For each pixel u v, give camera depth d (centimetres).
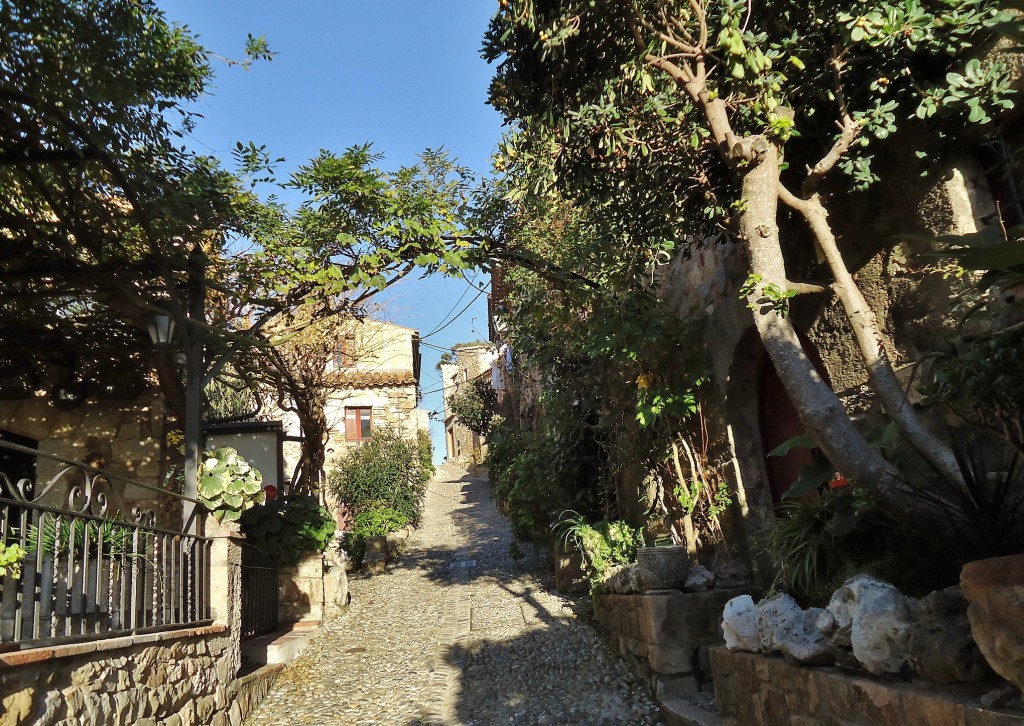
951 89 381
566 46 527
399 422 2072
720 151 430
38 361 927
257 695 643
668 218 547
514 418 1708
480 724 550
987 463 362
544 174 554
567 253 705
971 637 252
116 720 408
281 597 944
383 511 1573
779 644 358
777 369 381
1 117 555
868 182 430
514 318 809
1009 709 221
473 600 1032
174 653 496
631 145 503
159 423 947
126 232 707
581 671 645
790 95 462
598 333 648
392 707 609
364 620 979
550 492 1027
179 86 640
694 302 692
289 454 1894
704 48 441
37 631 355
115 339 855
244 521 900
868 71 440
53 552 380
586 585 962
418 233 654
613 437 852
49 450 930
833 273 397
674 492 682
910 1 388
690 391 636
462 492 2814
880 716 277
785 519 469
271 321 1081
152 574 496
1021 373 276
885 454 418
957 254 258
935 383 309
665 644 543
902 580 353
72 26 557
